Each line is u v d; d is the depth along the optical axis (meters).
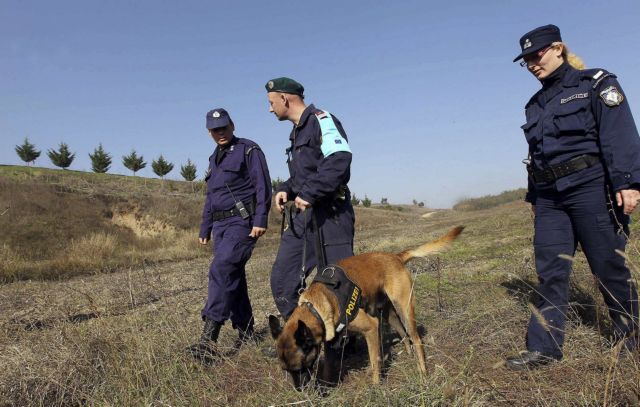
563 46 3.17
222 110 4.32
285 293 3.94
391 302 3.87
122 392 3.12
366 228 28.25
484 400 2.57
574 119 3.08
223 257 4.09
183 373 3.39
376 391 2.79
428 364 3.41
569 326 3.65
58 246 15.48
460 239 10.44
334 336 3.28
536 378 2.91
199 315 5.20
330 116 3.79
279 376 3.46
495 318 4.10
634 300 3.01
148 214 21.31
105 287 7.44
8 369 3.53
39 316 5.88
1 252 13.16
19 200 18.23
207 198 4.58
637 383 2.33
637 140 2.91
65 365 3.46
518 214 14.20
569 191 3.15
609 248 3.08
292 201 3.95
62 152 38.91
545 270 3.30
